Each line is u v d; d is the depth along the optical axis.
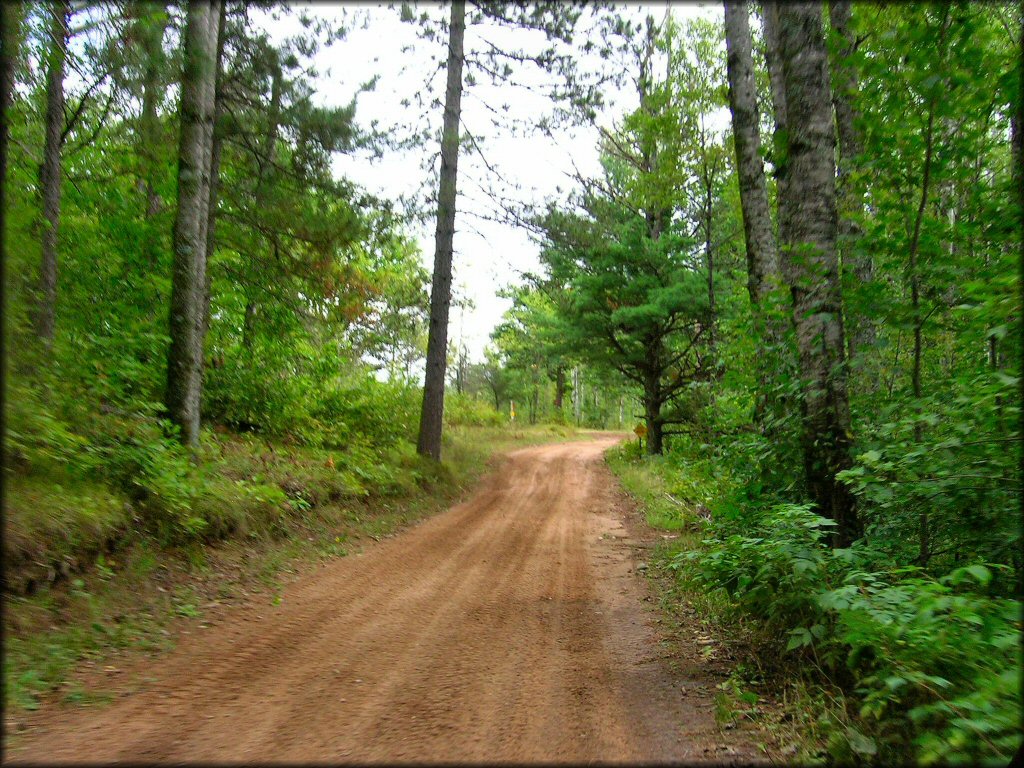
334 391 17.30
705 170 17.03
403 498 14.30
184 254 10.28
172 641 5.46
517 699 4.46
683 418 20.38
